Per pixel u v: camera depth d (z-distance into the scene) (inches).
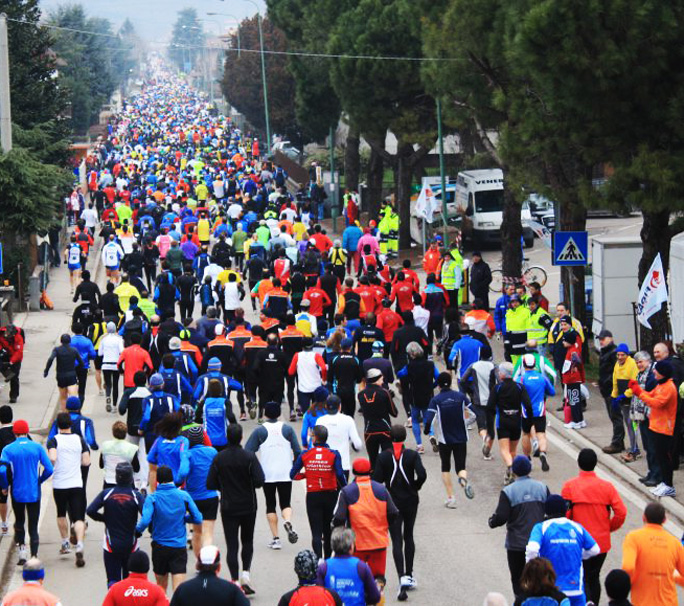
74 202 6771.7
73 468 1955.0
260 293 3467.0
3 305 4025.6
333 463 1786.4
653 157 2659.9
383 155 6122.1
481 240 5797.2
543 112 2984.7
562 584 1434.5
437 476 2399.1
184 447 1830.7
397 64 5452.8
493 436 2434.8
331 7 6373.0
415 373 2522.1
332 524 1635.1
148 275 4749.0
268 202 6245.1
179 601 1337.4
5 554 1983.3
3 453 1927.9
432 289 3449.8
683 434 2311.8
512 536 1582.2
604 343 2536.9
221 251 4375.0
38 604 1330.0
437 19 3892.7
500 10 3348.9
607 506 1568.7
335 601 1295.5
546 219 5999.0
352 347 2716.5
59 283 5142.7
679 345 2664.9
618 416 2460.6
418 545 1989.4
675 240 3085.6
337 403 1966.0
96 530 2138.3
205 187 7303.2
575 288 3508.9
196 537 1828.2
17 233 4581.7
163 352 2915.8
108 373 2960.1
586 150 2854.3
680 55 2655.0
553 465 2432.3
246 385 2842.0
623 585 1237.7
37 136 5664.4
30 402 3105.3
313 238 4579.2
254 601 1743.4
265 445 1919.3
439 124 5132.9
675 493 2197.3
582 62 2628.0
